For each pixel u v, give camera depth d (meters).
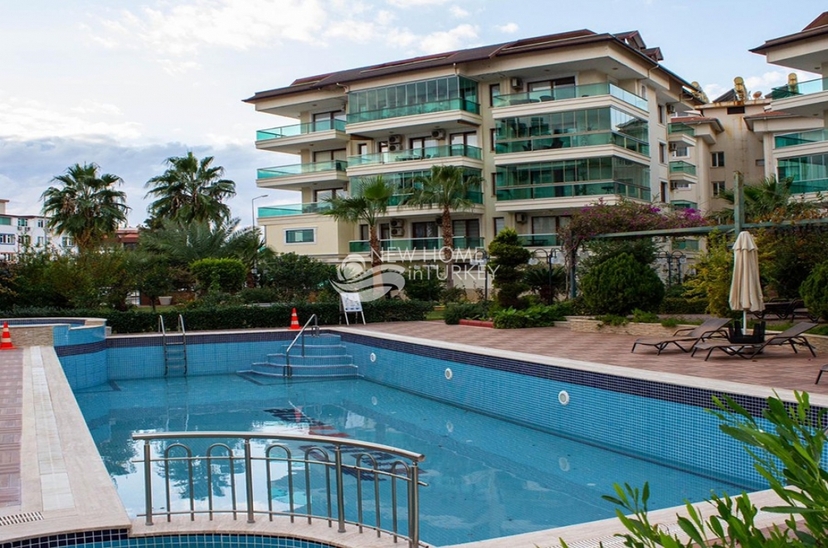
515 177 37.06
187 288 30.30
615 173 35.00
